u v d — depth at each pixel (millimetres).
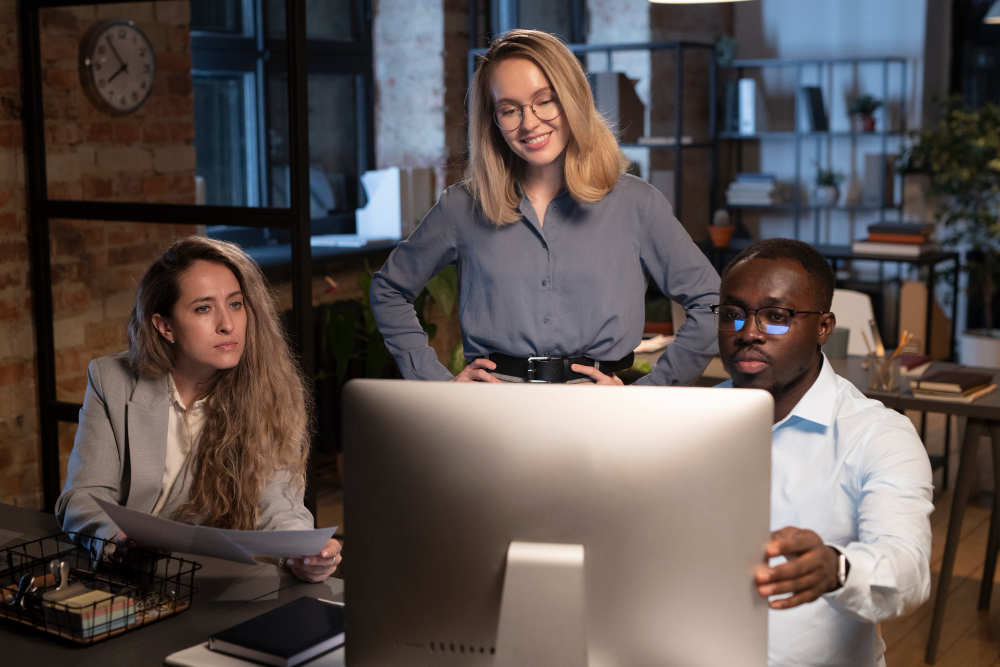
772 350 1393
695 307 2139
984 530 3885
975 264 6023
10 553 1598
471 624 1071
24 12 3135
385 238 4961
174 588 1553
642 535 1032
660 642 1047
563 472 1035
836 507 1426
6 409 3256
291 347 2766
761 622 1045
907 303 5574
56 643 1375
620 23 6105
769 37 6902
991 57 6441
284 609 1424
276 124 4000
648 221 2107
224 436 1903
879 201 6352
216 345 1871
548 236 2082
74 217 3133
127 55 3252
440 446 1054
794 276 1384
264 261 2789
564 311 2090
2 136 3146
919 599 1182
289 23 2625
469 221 2150
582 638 1038
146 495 1882
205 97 3824
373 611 1098
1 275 3184
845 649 1394
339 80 5191
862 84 6605
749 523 1027
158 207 2979
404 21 5273
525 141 1973
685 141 5742
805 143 6828
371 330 4090
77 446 1919
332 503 4094
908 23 6422
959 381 3002
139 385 1925
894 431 1394
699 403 1025
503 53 1979
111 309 3191
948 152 5781
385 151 5426
